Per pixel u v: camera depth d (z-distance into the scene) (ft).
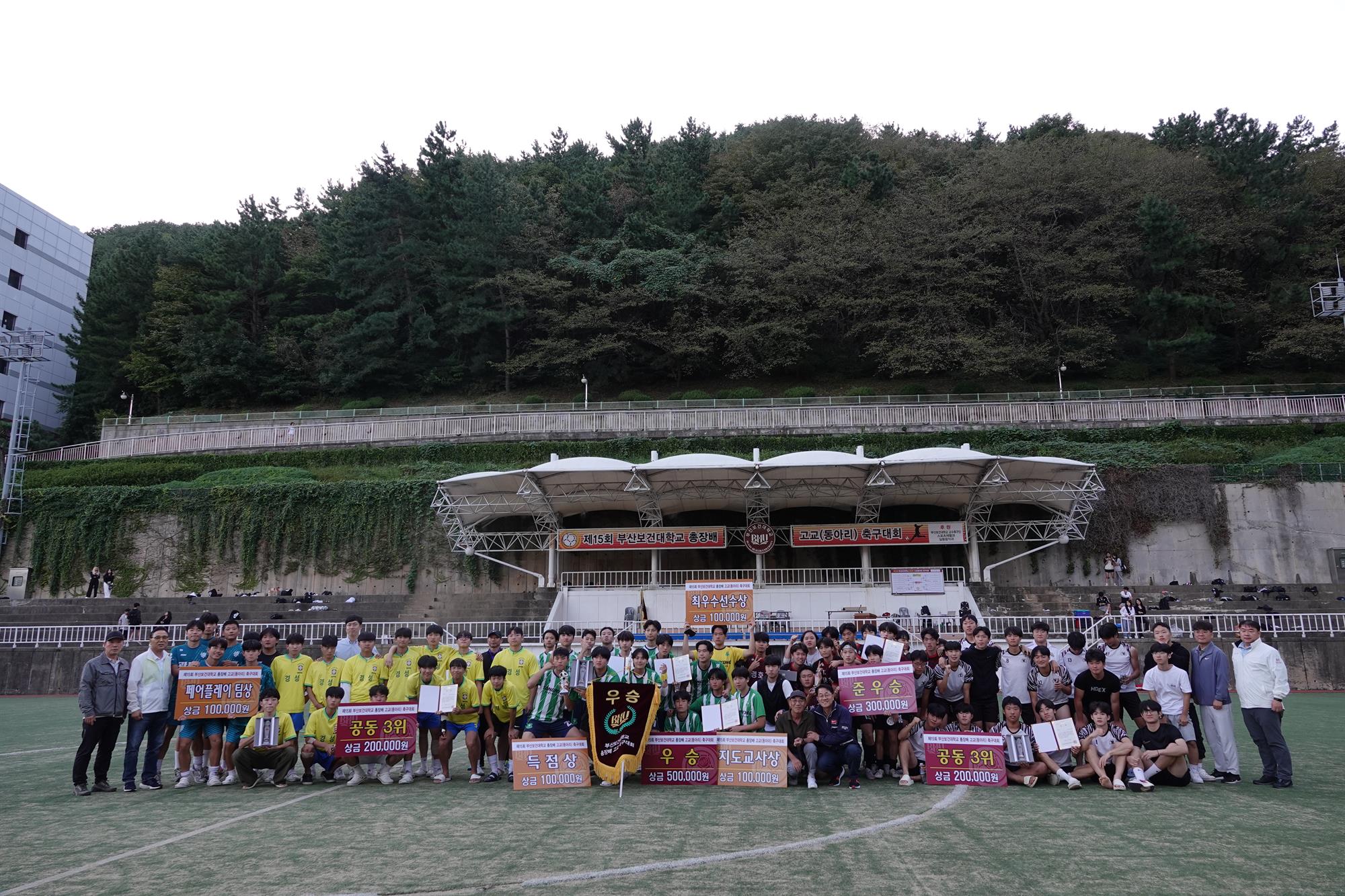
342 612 115.65
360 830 26.66
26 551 140.46
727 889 19.69
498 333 201.26
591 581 126.82
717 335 192.34
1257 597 111.55
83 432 200.75
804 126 238.27
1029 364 177.99
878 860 22.26
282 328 208.85
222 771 37.32
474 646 92.38
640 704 34.12
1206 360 181.68
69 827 27.76
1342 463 124.98
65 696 92.53
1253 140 190.80
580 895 19.26
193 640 38.42
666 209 212.43
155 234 270.87
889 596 111.24
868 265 182.60
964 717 35.24
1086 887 19.84
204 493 139.13
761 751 34.42
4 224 195.93
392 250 192.24
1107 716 34.35
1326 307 130.72
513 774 34.14
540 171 254.06
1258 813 28.40
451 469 148.15
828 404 160.66
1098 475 120.98
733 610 78.23
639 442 153.07
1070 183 189.16
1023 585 123.34
